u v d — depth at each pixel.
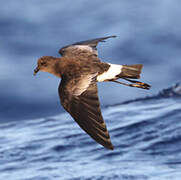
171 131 13.69
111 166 11.49
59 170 11.49
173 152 12.27
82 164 11.84
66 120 16.27
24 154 12.93
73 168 11.54
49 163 12.13
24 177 11.14
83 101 5.43
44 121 16.48
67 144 13.47
